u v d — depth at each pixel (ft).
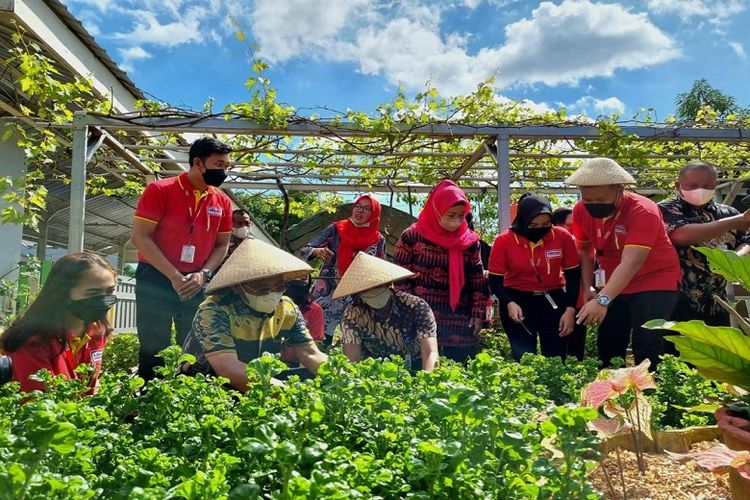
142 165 29.78
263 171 32.71
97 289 8.75
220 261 15.39
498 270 15.81
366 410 5.41
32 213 22.41
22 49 20.79
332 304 19.86
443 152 27.27
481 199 40.68
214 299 9.22
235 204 37.24
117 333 26.99
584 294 15.01
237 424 4.76
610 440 6.79
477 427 4.53
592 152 25.14
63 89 19.90
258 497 3.19
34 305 8.65
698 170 13.38
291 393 5.49
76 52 23.02
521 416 5.78
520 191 38.14
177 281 13.61
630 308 13.19
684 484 5.95
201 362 9.30
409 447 4.37
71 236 20.13
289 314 10.02
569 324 14.94
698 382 8.79
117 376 6.78
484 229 46.21
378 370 6.06
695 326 5.14
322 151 27.66
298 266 9.18
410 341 12.00
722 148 31.32
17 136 26.45
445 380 5.84
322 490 3.08
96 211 43.24
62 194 38.29
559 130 22.15
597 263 15.56
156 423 5.68
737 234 14.42
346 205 34.40
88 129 21.17
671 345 13.43
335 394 5.36
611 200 12.85
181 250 14.47
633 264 12.19
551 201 39.75
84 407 5.23
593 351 24.61
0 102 23.13
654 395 8.55
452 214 14.75
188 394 5.83
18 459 3.19
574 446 4.15
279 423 3.80
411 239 15.33
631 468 6.43
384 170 33.86
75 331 8.87
